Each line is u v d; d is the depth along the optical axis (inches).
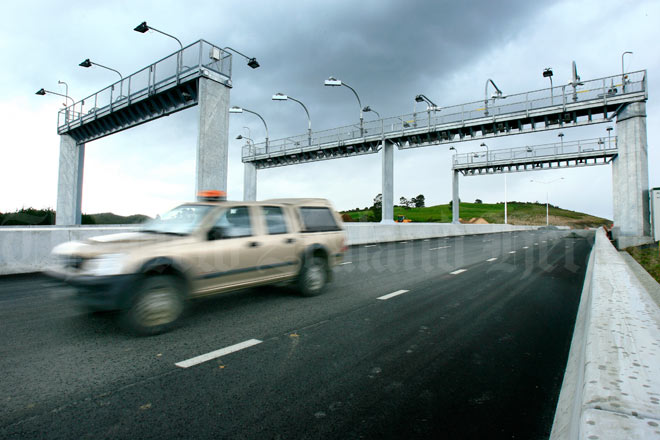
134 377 140.4
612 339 110.2
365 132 1225.4
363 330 202.2
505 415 116.0
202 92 710.5
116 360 156.9
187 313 234.7
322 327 207.0
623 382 82.2
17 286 322.7
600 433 63.2
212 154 716.7
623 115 795.4
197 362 155.6
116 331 196.1
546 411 118.6
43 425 107.0
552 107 888.9
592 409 71.5
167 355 163.0
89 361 155.7
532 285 338.6
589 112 864.3
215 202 240.4
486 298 284.0
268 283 253.6
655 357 96.8
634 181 767.7
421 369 150.8
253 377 141.4
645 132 769.6
